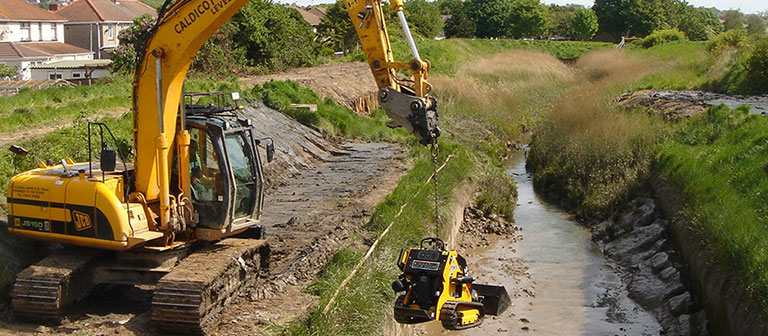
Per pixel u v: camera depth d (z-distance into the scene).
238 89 26.09
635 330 14.95
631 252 18.98
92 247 10.10
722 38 45.84
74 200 9.94
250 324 10.09
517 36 96.38
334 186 20.00
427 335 14.66
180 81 10.17
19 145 14.74
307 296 11.48
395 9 10.10
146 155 10.15
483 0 96.75
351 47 58.53
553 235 21.48
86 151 15.23
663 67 44.31
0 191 12.62
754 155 17.83
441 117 33.59
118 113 20.70
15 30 57.31
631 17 96.94
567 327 15.12
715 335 13.31
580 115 29.55
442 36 94.06
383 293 12.41
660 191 20.50
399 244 14.81
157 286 9.38
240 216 11.21
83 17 65.00
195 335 9.50
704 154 20.12
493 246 20.33
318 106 28.70
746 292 12.30
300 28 45.09
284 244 14.23
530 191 26.78
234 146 11.05
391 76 10.09
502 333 14.78
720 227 14.91
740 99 29.73
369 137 28.14
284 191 19.42
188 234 10.68
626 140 24.67
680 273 16.42
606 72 52.16
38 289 9.48
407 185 19.44
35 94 22.25
